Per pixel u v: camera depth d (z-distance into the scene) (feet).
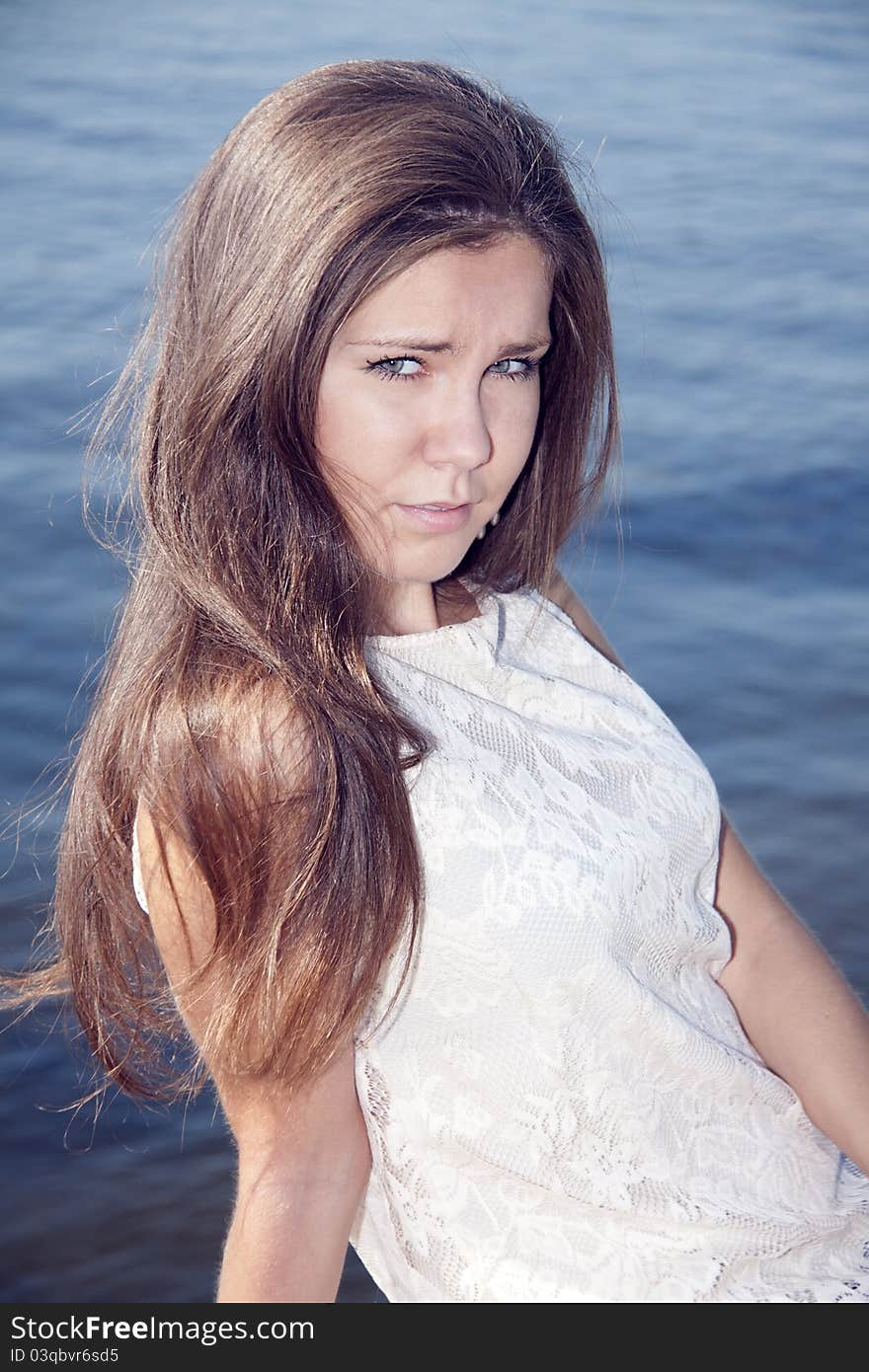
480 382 4.29
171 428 4.39
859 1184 5.24
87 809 4.76
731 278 41.88
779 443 32.14
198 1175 14.89
